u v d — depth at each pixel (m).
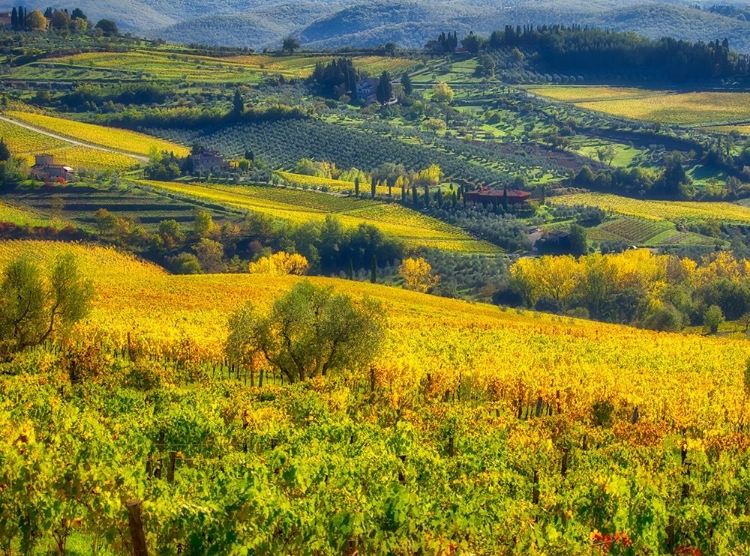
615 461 38.22
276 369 58.62
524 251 181.25
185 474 28.69
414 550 22.28
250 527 21.22
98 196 191.38
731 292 136.00
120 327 66.00
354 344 55.31
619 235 195.38
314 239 169.50
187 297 99.88
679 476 33.81
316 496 24.22
